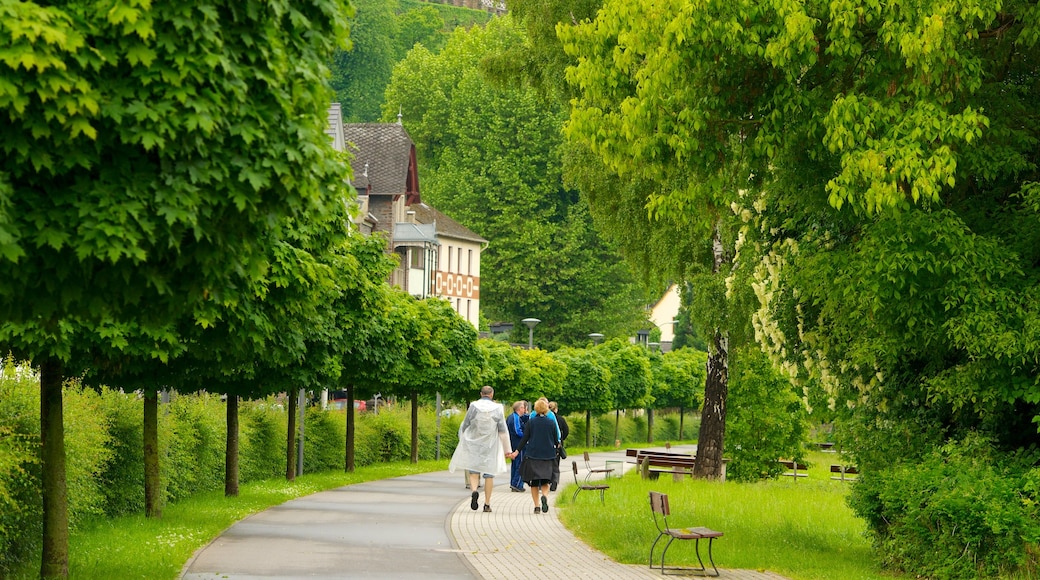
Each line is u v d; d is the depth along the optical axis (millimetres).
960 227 21844
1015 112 23312
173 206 11273
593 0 45625
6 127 10695
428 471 59500
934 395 23516
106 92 10938
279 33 12164
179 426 34969
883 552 23812
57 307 12133
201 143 11273
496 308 133500
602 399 100000
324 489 43844
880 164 20453
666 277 47688
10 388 21734
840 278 22812
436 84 145625
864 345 23484
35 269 11484
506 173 129625
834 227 25469
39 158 10758
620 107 25234
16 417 21281
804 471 63656
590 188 47750
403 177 115875
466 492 43844
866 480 25281
